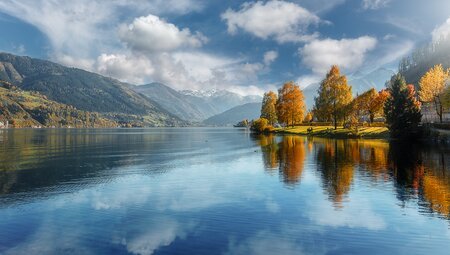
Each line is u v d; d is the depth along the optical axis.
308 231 20.33
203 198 28.31
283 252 17.39
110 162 52.66
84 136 152.38
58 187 33.50
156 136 158.38
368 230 20.44
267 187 31.92
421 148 63.06
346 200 26.94
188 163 50.50
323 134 107.50
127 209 25.33
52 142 104.56
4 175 40.81
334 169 40.94
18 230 20.94
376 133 90.69
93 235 19.95
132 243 18.70
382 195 28.27
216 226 21.31
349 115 109.25
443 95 85.00
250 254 17.16
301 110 136.75
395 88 83.19
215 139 121.25
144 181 36.22
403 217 22.70
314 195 28.61
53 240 19.22
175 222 22.17
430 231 20.23
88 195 29.91
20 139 120.12
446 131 73.69
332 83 108.75
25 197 29.28
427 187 30.94
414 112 80.69
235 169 43.25
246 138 117.69
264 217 22.98
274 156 55.72
